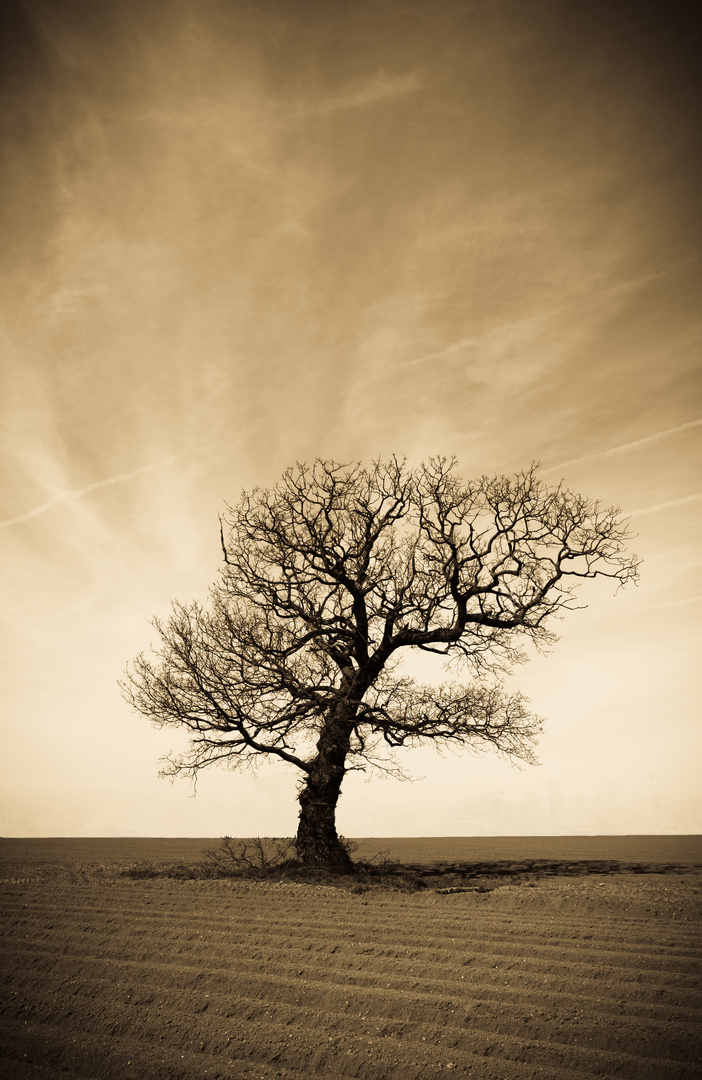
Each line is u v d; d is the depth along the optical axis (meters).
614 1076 6.20
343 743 20.39
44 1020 7.86
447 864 25.94
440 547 22.09
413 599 21.59
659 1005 7.51
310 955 9.80
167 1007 8.02
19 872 21.11
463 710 21.03
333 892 15.87
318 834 19.94
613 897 14.02
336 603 22.17
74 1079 6.62
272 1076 6.49
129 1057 6.88
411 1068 6.44
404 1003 7.82
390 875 19.73
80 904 14.40
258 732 20.83
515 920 12.33
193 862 24.98
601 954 9.55
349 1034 7.14
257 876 19.14
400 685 21.17
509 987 8.29
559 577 21.42
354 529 22.55
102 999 8.31
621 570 21.38
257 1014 7.72
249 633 20.97
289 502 22.80
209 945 10.49
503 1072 6.29
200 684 20.88
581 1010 7.49
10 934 11.57
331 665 22.12
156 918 12.68
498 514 22.19
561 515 21.98
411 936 10.95
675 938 10.59
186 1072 6.55
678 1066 6.23
